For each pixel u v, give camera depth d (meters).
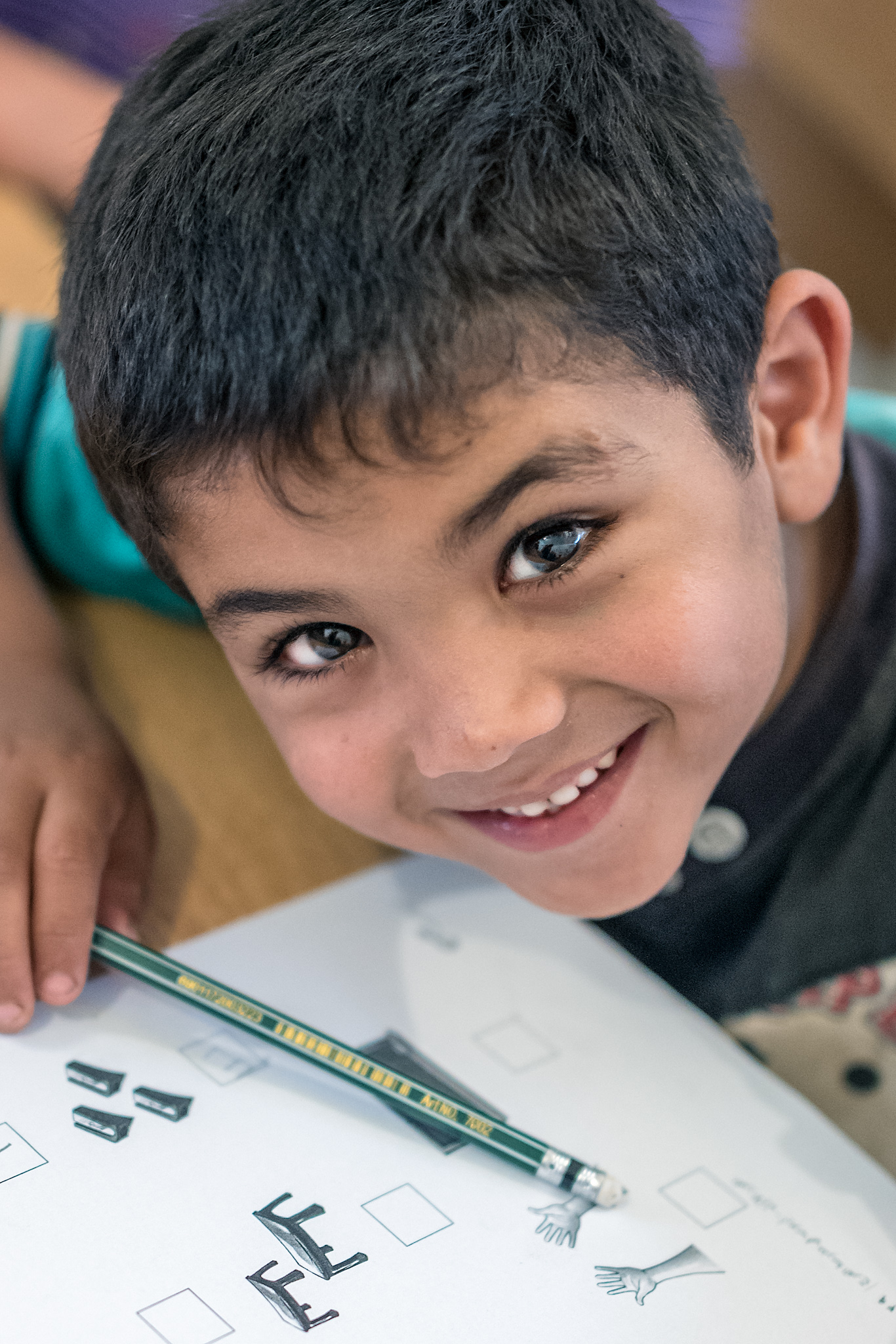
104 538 0.65
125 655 0.66
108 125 0.47
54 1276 0.36
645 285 0.39
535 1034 0.48
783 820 0.63
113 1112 0.42
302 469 0.36
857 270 1.10
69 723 0.55
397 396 0.34
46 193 0.94
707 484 0.41
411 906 0.53
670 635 0.41
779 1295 0.38
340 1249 0.38
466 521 0.36
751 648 0.44
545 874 0.50
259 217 0.37
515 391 0.35
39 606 0.63
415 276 0.35
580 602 0.40
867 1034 0.61
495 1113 0.44
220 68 0.41
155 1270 0.37
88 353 0.42
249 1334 0.35
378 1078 0.43
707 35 0.60
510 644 0.39
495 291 0.36
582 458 0.37
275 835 0.56
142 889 0.52
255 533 0.38
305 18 0.41
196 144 0.39
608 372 0.37
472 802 0.47
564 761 0.45
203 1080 0.44
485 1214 0.40
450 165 0.36
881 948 0.64
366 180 0.36
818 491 0.50
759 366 0.46
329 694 0.44
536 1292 0.38
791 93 0.97
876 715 0.61
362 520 0.36
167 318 0.38
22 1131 0.41
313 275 0.36
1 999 0.44
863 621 0.61
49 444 0.66
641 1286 0.38
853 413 0.79
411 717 0.42
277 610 0.40
